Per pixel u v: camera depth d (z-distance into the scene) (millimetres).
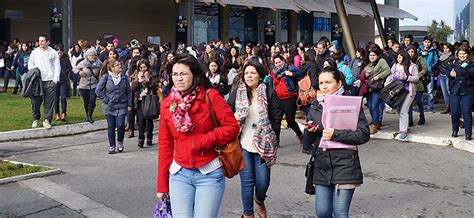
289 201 7188
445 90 15023
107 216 6562
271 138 5930
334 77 5059
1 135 11836
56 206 6984
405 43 14562
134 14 35156
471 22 19344
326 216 4980
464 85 10531
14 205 7012
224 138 4336
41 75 12562
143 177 8633
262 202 6172
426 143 11297
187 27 34406
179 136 4340
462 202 7160
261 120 5930
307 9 35281
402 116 11539
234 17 39781
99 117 14742
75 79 18969
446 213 6680
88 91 13617
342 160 4863
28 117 14156
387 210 6797
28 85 12438
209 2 32625
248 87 6070
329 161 4887
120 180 8422
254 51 12797
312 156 5082
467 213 6680
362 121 4914
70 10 27484
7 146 11422
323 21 44438
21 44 19906
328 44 13648
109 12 34031
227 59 12727
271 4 33969
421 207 6930
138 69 11250
